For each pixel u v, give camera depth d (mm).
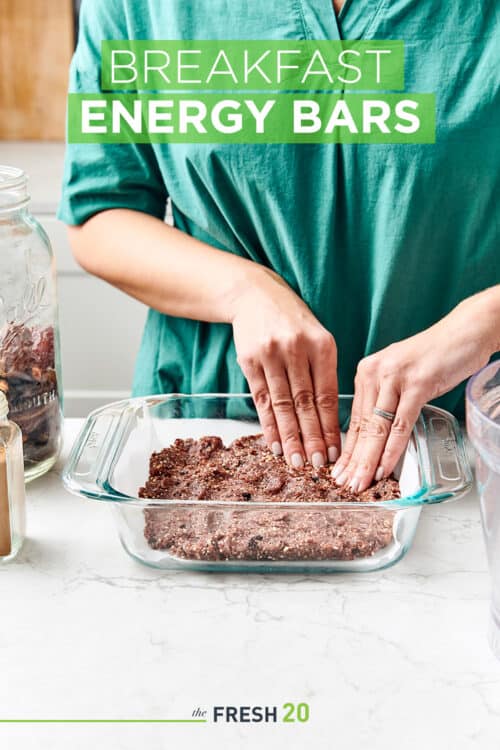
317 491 1016
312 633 866
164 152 1227
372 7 1111
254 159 1164
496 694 794
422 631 867
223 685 806
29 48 2238
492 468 769
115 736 757
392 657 836
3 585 936
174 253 1196
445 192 1138
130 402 1129
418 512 935
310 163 1163
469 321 1021
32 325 1059
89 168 1261
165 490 1033
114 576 948
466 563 960
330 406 1072
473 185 1133
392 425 1015
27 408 1062
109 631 871
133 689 802
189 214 1258
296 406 1070
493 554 817
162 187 1317
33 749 745
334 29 1125
